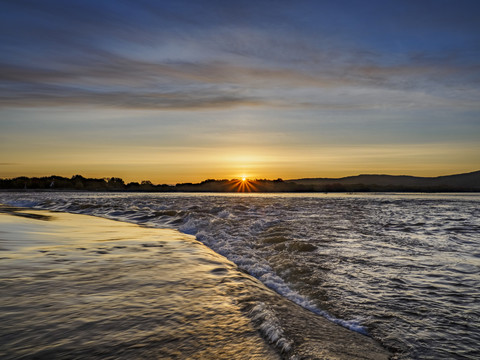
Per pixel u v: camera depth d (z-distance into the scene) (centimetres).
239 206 2319
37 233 942
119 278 484
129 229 1171
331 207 2333
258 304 395
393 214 1781
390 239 933
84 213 1986
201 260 648
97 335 288
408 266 618
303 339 306
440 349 304
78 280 463
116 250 723
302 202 3088
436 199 4219
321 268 602
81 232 1031
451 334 337
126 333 296
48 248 712
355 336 329
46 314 330
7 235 861
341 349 293
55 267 535
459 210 2130
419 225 1279
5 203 2844
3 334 281
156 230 1176
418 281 525
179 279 496
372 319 375
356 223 1329
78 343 271
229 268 596
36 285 429
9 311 334
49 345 265
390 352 297
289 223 1320
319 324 356
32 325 302
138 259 630
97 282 457
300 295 469
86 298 386
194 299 406
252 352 275
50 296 387
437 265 627
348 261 657
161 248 774
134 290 429
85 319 323
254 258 701
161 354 262
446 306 417
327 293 468
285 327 330
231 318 350
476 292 471
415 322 368
